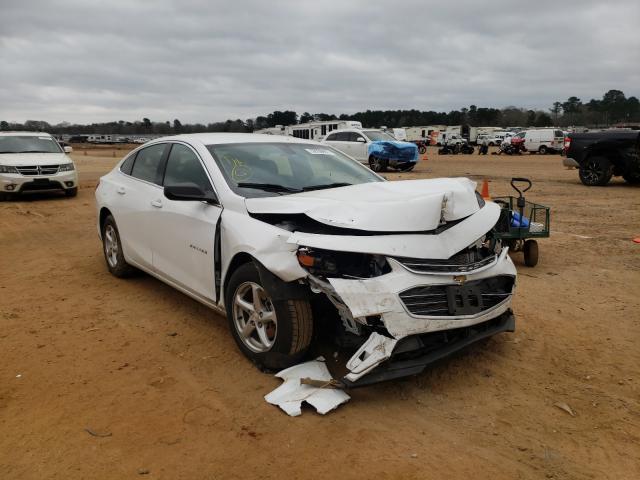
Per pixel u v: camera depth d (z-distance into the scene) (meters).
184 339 4.55
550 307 5.33
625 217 10.38
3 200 14.14
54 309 5.32
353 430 3.21
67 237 9.12
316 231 3.61
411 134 80.44
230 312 4.11
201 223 4.38
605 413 3.43
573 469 2.88
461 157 37.03
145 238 5.35
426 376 3.89
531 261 6.84
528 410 3.46
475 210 3.94
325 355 4.04
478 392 3.68
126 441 3.12
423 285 3.42
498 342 4.48
